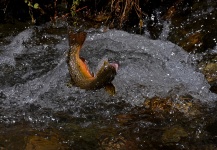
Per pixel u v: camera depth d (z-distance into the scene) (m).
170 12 6.86
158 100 5.18
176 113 4.95
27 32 6.42
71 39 4.10
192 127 4.70
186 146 4.37
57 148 4.29
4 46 6.18
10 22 6.57
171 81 5.57
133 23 6.66
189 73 5.75
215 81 5.58
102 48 6.16
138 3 6.38
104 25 6.59
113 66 3.74
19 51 6.10
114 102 5.15
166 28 6.66
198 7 6.89
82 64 4.01
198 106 5.09
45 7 6.71
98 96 5.23
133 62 5.86
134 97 5.23
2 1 6.61
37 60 5.91
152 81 5.54
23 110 5.00
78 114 4.94
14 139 4.43
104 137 4.50
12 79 5.56
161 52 6.15
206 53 6.12
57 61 5.89
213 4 6.91
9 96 5.26
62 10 6.72
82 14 6.69
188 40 6.38
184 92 5.34
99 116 4.91
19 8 6.68
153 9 6.87
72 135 4.52
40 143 4.36
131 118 4.86
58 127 4.68
